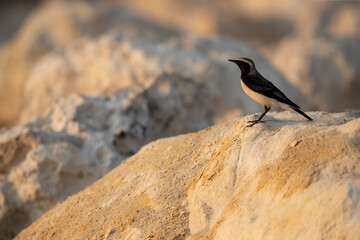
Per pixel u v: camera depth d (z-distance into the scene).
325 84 28.53
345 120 9.88
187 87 19.58
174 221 8.64
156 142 12.09
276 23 44.72
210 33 44.69
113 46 23.38
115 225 9.33
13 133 14.46
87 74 23.33
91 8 37.81
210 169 8.93
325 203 6.54
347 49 29.81
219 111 20.44
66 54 24.56
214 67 21.30
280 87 24.25
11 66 35.62
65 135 14.94
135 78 21.62
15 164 14.27
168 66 21.55
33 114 23.97
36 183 13.87
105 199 10.77
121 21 37.59
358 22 41.62
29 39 36.03
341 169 6.87
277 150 7.96
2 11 49.78
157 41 24.80
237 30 45.28
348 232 6.17
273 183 7.36
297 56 29.34
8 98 34.69
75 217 10.80
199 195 8.73
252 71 9.77
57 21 36.56
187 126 18.98
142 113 17.28
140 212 9.33
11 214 14.01
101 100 16.81
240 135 8.91
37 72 24.97
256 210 7.30
